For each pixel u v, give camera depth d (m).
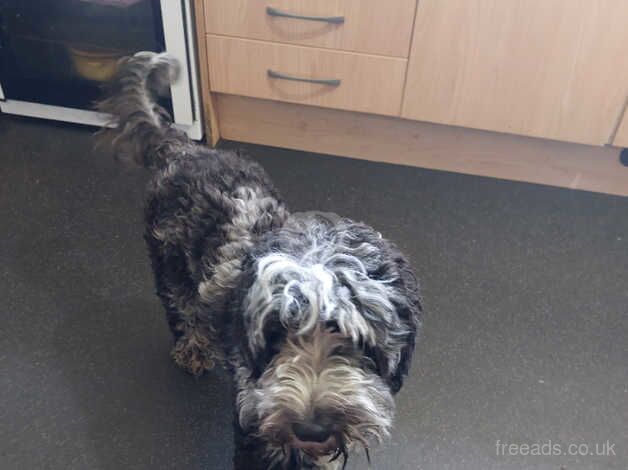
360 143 2.65
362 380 1.22
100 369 1.86
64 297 2.04
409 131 2.57
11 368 1.84
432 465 1.68
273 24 2.31
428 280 2.16
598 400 1.85
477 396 1.84
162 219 1.57
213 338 1.44
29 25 2.47
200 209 1.50
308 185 2.52
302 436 1.20
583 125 2.36
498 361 1.93
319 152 2.70
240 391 1.32
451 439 1.74
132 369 1.87
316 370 1.21
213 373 1.87
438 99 2.39
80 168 2.52
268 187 1.62
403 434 1.74
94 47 2.49
